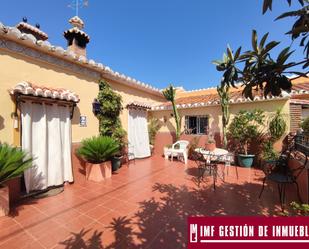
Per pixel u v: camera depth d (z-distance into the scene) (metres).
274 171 4.95
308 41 1.76
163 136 11.27
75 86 6.39
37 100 4.88
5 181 3.89
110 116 7.67
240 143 8.29
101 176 6.22
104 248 2.88
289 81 1.95
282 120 7.12
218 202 4.48
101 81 7.42
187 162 9.13
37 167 4.93
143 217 3.81
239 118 7.91
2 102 4.50
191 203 4.45
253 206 4.24
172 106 10.32
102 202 4.54
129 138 9.23
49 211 4.07
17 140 4.67
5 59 4.60
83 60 6.31
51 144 5.29
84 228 3.42
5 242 3.02
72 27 8.15
